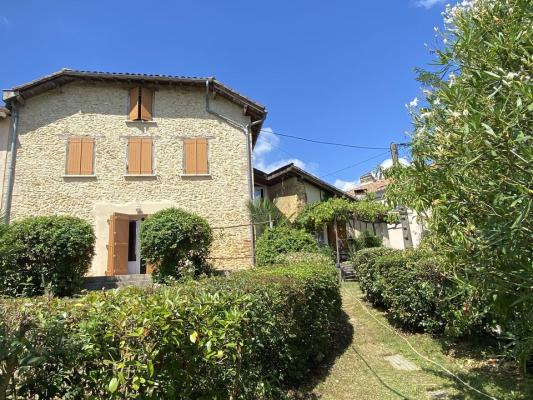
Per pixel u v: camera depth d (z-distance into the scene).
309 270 5.61
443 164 2.72
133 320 2.18
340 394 4.45
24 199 12.38
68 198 12.73
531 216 2.13
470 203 2.51
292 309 4.36
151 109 14.02
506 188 2.29
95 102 13.65
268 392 3.71
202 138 14.09
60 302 2.35
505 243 2.31
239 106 14.72
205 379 2.66
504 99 2.35
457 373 5.02
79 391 1.99
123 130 13.63
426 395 4.40
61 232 8.24
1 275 7.23
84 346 1.96
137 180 13.36
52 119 13.18
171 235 9.81
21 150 12.68
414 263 6.55
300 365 4.64
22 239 7.84
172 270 9.76
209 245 10.50
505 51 2.47
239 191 13.92
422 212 3.10
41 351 1.77
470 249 2.65
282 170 17.81
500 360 5.08
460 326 5.56
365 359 5.72
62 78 13.23
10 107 12.88
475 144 2.31
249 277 4.35
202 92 14.54
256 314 3.34
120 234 12.57
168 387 2.27
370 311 8.38
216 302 2.66
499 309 2.74
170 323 2.27
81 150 13.13
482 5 2.76
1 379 1.70
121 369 2.00
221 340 2.60
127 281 10.04
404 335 6.68
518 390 4.32
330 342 5.96
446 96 2.57
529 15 2.45
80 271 8.62
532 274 2.31
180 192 13.55
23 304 2.24
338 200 17.20
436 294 6.21
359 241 17.75
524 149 2.04
